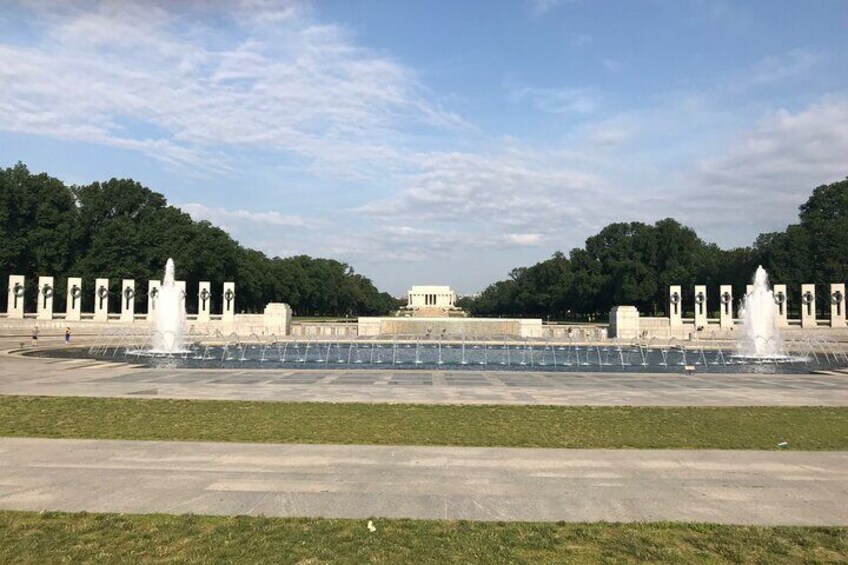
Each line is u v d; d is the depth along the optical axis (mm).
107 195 101562
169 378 31828
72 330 73062
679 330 77062
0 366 36625
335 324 89125
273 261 148375
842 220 93188
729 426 19672
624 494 12531
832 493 12648
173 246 98250
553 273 142000
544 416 21297
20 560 9047
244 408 22438
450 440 17281
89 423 19250
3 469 13922
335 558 9250
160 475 13555
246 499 11992
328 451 15852
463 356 52812
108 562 9039
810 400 25734
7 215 87688
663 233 113625
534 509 11586
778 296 75812
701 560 9328
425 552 9500
